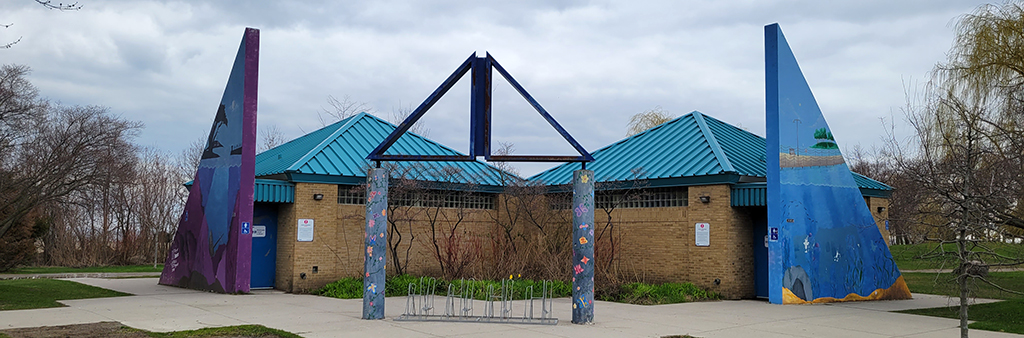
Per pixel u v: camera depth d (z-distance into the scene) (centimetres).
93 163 2503
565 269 1988
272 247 2044
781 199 1669
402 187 2023
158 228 4609
